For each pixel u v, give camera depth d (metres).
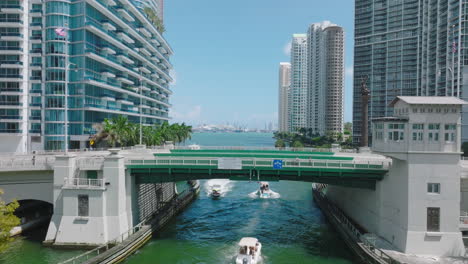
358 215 47.97
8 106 79.62
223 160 42.78
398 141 35.41
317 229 50.53
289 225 52.62
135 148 68.19
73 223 39.81
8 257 37.00
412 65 170.62
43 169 43.12
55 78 81.00
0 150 80.81
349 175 40.72
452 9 132.00
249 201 70.25
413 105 34.81
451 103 34.41
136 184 46.12
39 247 39.91
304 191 82.56
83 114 82.31
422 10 166.62
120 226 40.22
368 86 184.75
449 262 32.44
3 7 79.69
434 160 34.69
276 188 86.69
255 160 42.41
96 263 33.47
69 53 81.62
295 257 39.31
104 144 85.75
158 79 138.62
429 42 148.38
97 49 86.94
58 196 41.12
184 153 56.34
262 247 42.53
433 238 34.44
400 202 36.38
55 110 81.38
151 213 52.09
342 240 45.28
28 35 82.00
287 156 55.22
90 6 83.19
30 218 47.50
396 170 37.34
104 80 90.88
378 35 181.88
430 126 34.91
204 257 39.25
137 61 113.81
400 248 35.81
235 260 37.94
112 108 94.69
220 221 54.69
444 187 34.56
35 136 82.06
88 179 40.69
